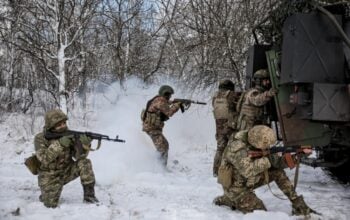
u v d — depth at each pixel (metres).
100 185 6.94
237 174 5.25
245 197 5.25
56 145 5.40
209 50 12.75
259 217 4.93
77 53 14.62
